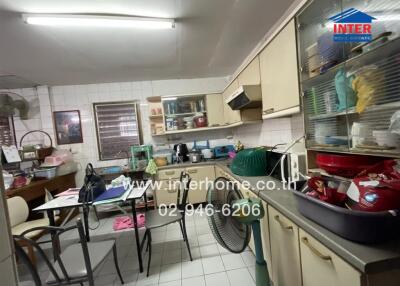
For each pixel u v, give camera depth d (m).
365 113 1.15
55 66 2.86
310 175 1.46
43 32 2.00
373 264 0.72
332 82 1.31
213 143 4.17
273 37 1.75
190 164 3.53
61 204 2.06
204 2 1.76
